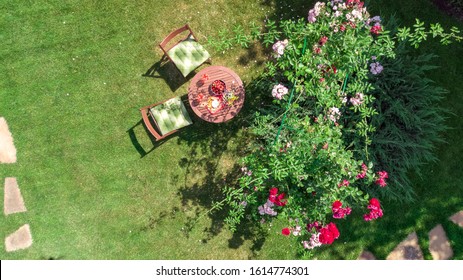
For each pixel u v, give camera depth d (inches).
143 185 302.0
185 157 302.7
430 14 298.7
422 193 305.7
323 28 222.5
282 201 235.3
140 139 299.7
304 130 229.9
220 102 273.0
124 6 294.7
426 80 266.8
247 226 308.2
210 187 305.0
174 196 304.0
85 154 298.0
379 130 270.8
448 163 303.9
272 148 235.9
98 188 300.0
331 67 227.5
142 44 295.7
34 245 299.4
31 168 296.0
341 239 309.3
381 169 275.7
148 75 297.0
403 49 270.4
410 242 308.2
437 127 271.3
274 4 300.2
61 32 292.4
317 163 223.9
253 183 259.0
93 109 296.7
